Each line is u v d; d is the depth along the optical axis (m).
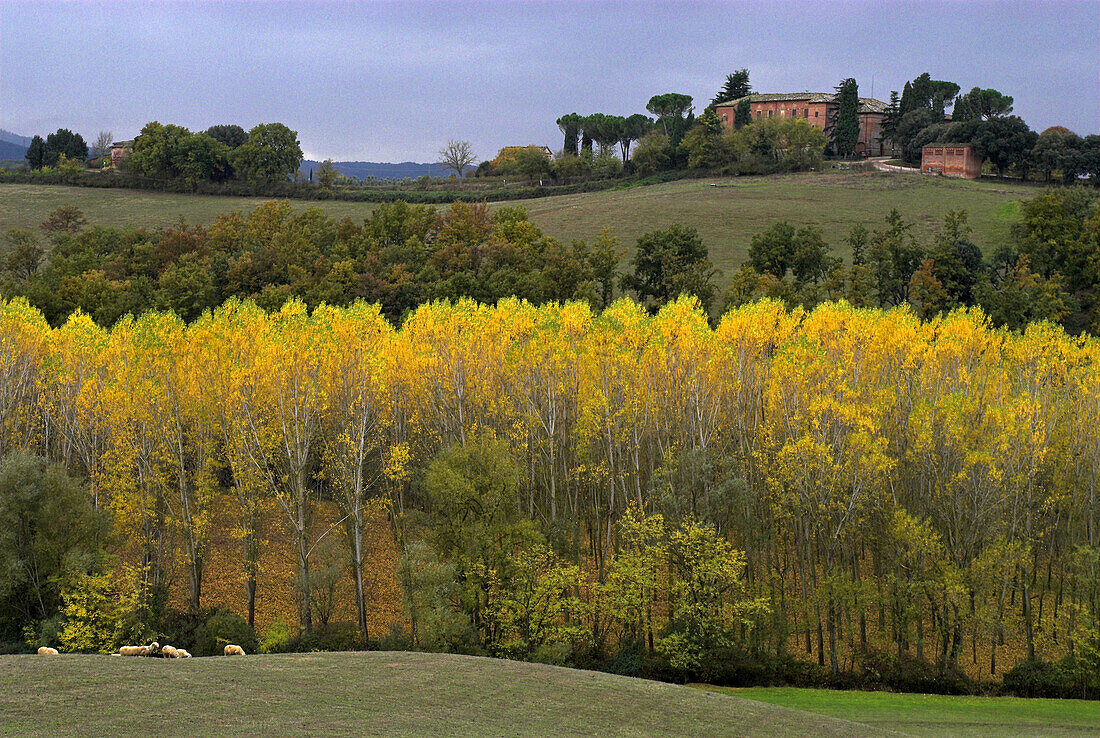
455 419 67.38
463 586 54.59
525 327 68.50
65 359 64.00
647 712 32.88
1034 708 47.81
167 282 104.00
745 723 33.09
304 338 58.81
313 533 71.00
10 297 97.00
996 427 60.62
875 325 70.81
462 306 72.25
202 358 58.50
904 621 57.53
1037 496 62.69
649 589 57.53
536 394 67.00
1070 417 64.50
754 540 64.25
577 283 111.88
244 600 61.91
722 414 66.38
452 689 33.12
